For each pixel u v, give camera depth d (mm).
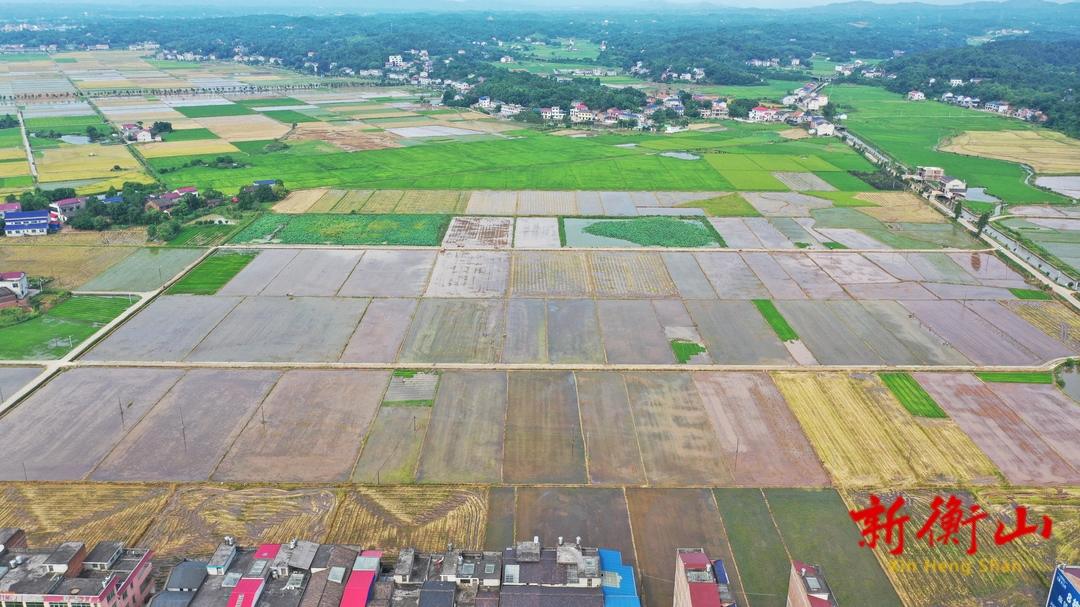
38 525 70938
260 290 128750
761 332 114375
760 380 99562
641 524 72188
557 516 73062
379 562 60156
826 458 82562
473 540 69625
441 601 55594
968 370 102375
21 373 99500
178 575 58906
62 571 57656
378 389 96250
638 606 56531
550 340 110688
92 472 78875
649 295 128750
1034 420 90188
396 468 80188
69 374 99312
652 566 66812
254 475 78750
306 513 73125
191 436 85375
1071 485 78125
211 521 71938
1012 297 129875
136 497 75125
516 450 83688
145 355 104750
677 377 100250
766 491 77125
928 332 114875
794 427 88500
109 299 124875
